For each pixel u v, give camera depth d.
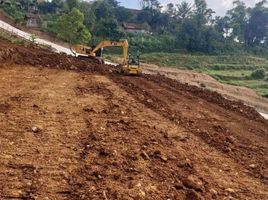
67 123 13.29
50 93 18.84
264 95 62.78
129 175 9.23
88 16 102.69
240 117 22.33
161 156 10.90
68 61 36.62
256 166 12.04
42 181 8.34
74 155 10.08
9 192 7.68
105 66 38.91
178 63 104.00
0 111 14.00
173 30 131.50
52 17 101.50
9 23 86.50
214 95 31.48
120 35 107.88
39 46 54.44
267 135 18.11
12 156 9.54
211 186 9.60
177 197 8.46
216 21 146.62
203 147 13.22
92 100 18.36
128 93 22.81
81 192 8.00
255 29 149.50
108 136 12.19
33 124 12.60
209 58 113.62
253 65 115.12
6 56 29.97
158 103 21.45
